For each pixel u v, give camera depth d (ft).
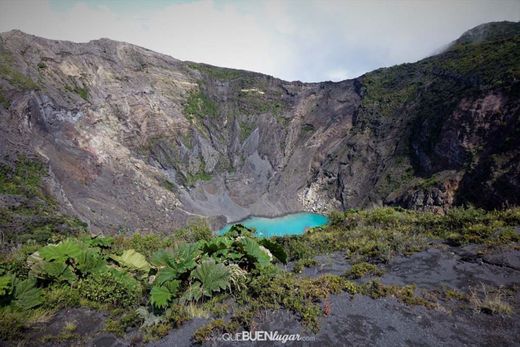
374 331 21.15
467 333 20.38
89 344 22.26
